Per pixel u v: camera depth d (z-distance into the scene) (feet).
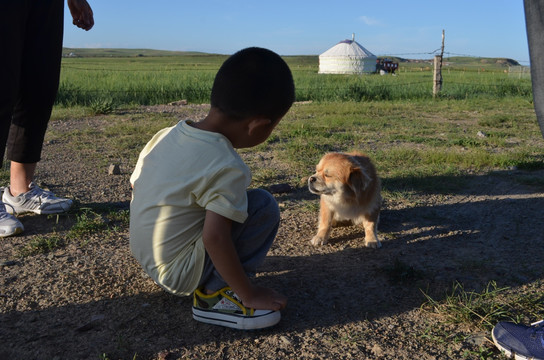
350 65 130.52
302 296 7.95
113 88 49.24
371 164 11.16
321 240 10.51
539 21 6.07
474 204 13.20
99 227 11.05
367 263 9.43
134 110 34.60
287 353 6.36
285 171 16.66
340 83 66.28
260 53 6.16
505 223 11.65
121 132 23.50
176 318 7.22
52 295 7.88
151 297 7.85
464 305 7.59
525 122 28.94
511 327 6.51
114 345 6.49
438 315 7.32
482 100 44.27
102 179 15.37
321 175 10.48
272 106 6.11
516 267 9.08
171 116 30.89
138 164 7.00
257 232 7.05
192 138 6.35
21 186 11.72
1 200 11.44
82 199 13.21
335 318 7.26
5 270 8.79
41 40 10.32
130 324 7.03
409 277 8.61
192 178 6.15
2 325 6.96
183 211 6.39
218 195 6.01
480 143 21.38
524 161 17.65
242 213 6.14
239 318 6.77
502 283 8.41
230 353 6.35
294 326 7.03
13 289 8.05
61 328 6.90
